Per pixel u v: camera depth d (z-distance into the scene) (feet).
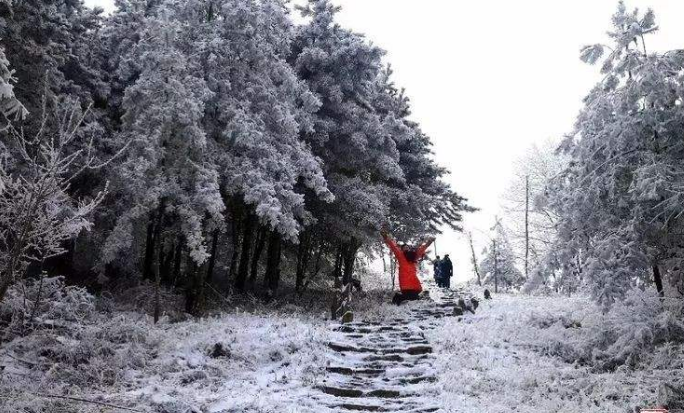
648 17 34.83
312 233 68.54
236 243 59.72
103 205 51.88
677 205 31.81
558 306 47.37
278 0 54.44
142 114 43.88
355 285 74.02
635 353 31.12
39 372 27.22
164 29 44.01
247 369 32.17
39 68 45.27
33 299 34.55
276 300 61.41
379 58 63.31
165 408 24.29
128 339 33.88
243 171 48.34
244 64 52.19
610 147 35.78
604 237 35.27
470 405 26.12
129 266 54.85
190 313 47.91
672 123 34.53
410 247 55.93
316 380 29.66
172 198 44.11
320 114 64.64
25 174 41.01
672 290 35.76
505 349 36.22
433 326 43.80
